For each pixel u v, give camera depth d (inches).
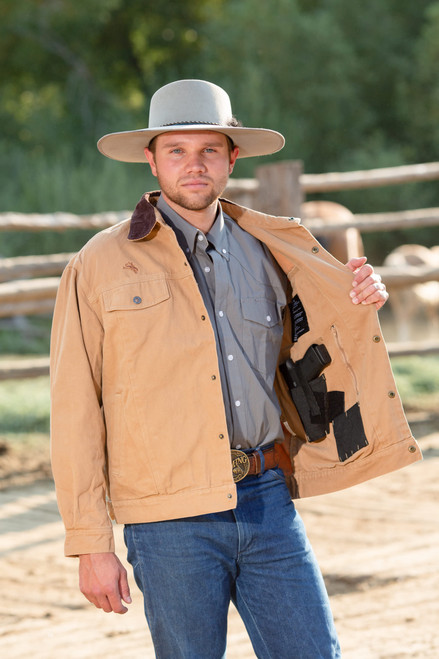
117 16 2076.8
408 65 1786.4
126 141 201.5
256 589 182.1
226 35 1793.8
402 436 195.3
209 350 182.1
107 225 659.4
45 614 324.5
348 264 200.4
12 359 1016.9
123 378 182.2
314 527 423.2
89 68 2014.0
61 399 181.5
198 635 177.9
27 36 1934.1
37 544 410.3
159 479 179.8
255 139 204.7
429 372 807.7
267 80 1734.7
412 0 1846.7
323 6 1911.9
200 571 177.9
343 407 203.3
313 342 205.0
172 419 180.2
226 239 196.7
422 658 268.7
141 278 184.1
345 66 1760.6
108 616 321.4
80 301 185.6
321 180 693.3
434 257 1114.1
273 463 189.2
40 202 1381.6
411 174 718.5
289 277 204.5
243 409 186.9
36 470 546.0
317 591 181.3
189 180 187.5
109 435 185.2
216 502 178.2
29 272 635.5
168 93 190.9
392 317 1295.5
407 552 368.2
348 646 280.5
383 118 1836.9
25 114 1967.3
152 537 179.6
